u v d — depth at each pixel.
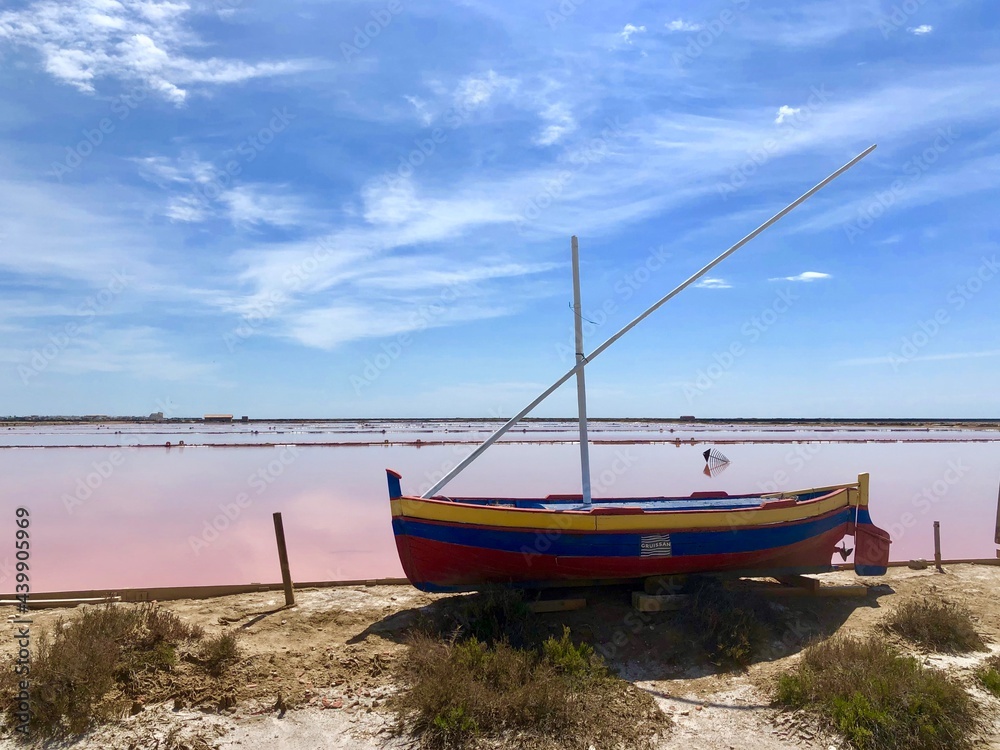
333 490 22.12
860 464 30.06
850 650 6.79
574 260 9.53
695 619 7.69
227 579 11.35
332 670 6.50
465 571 8.20
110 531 15.56
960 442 46.75
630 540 8.20
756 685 6.61
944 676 6.43
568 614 8.00
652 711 6.02
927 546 13.67
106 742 5.38
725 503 11.16
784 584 9.32
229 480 24.69
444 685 5.86
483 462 30.86
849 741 5.55
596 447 40.81
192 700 5.94
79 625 6.68
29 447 40.03
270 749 5.38
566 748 5.44
